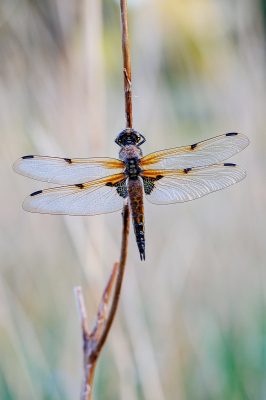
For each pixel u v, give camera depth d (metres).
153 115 0.86
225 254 0.85
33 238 0.85
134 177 0.79
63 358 0.83
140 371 0.81
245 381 0.82
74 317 0.83
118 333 0.81
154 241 0.85
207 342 0.83
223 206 0.85
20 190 0.84
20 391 0.82
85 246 0.81
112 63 0.89
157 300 0.83
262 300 0.84
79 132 0.83
